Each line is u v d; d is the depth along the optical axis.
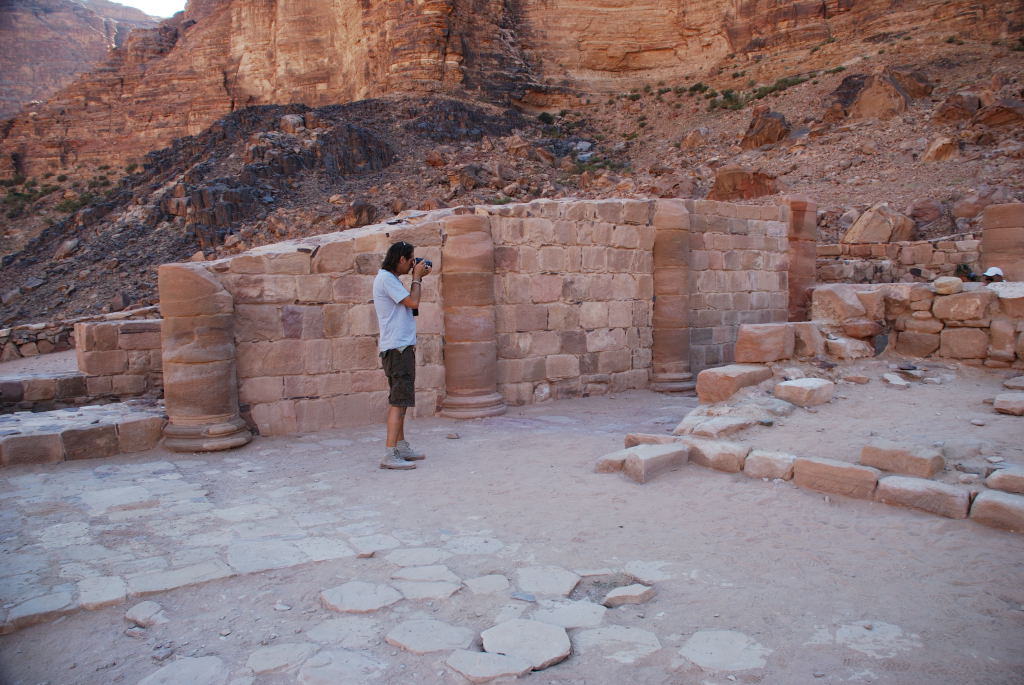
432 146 40.69
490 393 9.24
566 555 4.31
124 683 2.94
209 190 34.53
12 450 6.54
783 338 8.48
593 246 10.71
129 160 65.50
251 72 61.97
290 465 6.71
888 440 5.63
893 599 3.59
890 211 21.33
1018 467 4.92
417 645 3.18
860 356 9.05
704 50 50.94
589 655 3.11
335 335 8.45
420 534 4.71
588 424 8.57
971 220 20.84
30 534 4.70
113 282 31.14
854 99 33.47
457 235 9.06
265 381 8.02
